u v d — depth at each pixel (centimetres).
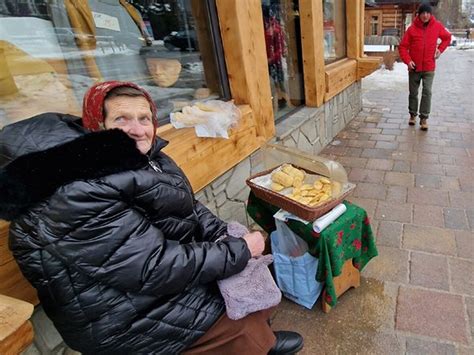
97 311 102
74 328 105
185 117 214
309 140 387
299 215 169
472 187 306
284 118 365
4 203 89
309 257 176
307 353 168
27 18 175
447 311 182
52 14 185
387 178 336
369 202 295
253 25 256
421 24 425
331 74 419
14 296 125
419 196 297
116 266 95
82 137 93
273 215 193
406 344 167
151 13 231
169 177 114
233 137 243
